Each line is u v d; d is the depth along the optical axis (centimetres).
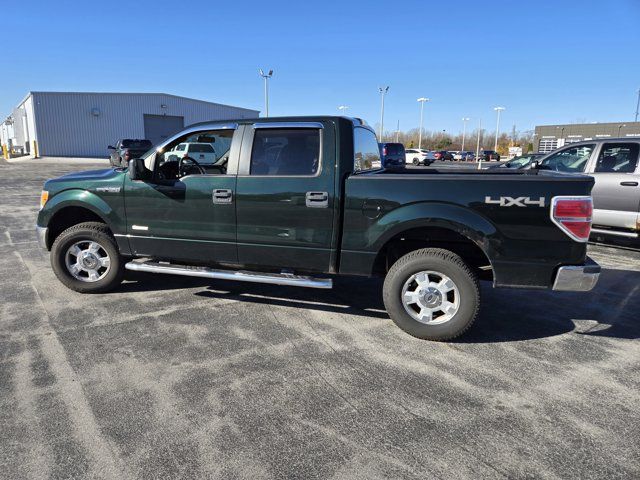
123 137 4381
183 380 327
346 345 390
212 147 552
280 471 238
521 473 239
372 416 288
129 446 255
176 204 450
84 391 310
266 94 3825
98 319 436
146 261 489
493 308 490
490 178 373
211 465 242
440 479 234
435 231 416
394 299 401
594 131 5466
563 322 452
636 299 523
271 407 296
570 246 368
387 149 2475
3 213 1089
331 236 412
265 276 433
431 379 335
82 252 497
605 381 336
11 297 492
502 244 376
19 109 5200
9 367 340
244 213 430
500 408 299
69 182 489
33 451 250
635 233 706
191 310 464
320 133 412
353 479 233
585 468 244
